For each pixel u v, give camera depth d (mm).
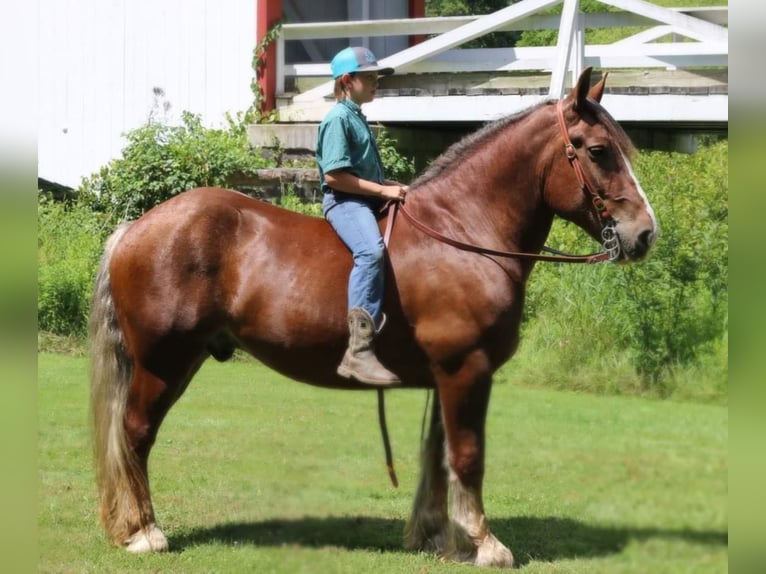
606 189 8414
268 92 23344
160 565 8484
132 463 8922
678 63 19141
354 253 8539
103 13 25219
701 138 28906
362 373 8391
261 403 15484
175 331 8766
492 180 8773
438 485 9094
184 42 24328
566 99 8680
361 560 8711
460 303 8391
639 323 16328
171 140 21766
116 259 9000
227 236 8898
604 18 19938
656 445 12586
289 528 9688
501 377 16641
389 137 20953
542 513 10180
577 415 14195
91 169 25641
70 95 25734
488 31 20391
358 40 27766
